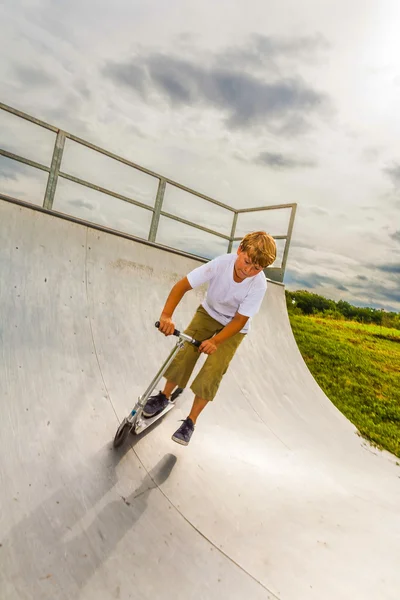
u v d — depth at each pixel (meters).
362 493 3.40
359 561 2.22
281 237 6.33
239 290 2.40
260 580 1.87
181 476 2.49
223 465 2.83
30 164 4.04
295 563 2.05
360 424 13.36
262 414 4.14
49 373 2.74
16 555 1.59
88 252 3.70
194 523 2.13
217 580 1.80
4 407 2.32
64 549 1.70
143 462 2.46
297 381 5.29
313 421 4.74
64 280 3.39
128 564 1.73
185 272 4.56
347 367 16.05
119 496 2.12
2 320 2.83
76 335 3.16
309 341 17.69
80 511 1.92
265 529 2.29
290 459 3.49
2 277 3.02
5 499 1.82
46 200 4.18
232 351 2.58
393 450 10.76
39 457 2.13
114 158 4.69
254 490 2.68
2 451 2.06
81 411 2.60
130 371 3.26
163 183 5.28
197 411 2.50
